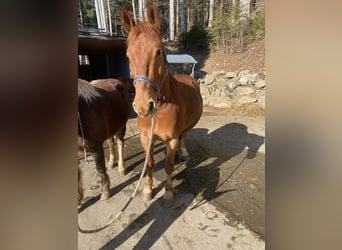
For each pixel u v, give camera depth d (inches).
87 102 80.4
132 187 102.0
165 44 388.2
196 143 152.1
